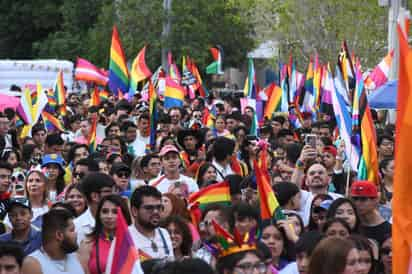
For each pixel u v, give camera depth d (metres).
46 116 37.88
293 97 47.91
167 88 43.41
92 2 88.12
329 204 20.25
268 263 15.67
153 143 32.00
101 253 17.92
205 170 24.58
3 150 29.23
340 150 26.84
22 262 15.52
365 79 44.25
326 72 38.56
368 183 19.89
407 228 14.40
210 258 17.14
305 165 24.77
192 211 20.98
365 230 19.94
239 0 72.31
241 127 33.94
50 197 25.02
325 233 17.72
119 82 44.75
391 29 44.16
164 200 20.05
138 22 72.88
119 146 29.33
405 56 14.38
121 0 74.12
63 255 17.00
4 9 101.38
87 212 19.95
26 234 18.66
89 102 50.31
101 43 76.56
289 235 17.94
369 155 24.42
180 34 72.88
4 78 69.44
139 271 13.59
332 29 66.12
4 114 36.59
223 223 17.69
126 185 23.33
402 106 14.38
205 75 81.19
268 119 42.47
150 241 18.14
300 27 67.12
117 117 38.56
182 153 29.08
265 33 73.56
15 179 23.16
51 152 29.11
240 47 81.94
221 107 43.69
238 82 97.50
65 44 88.75
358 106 25.09
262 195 18.30
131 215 18.52
